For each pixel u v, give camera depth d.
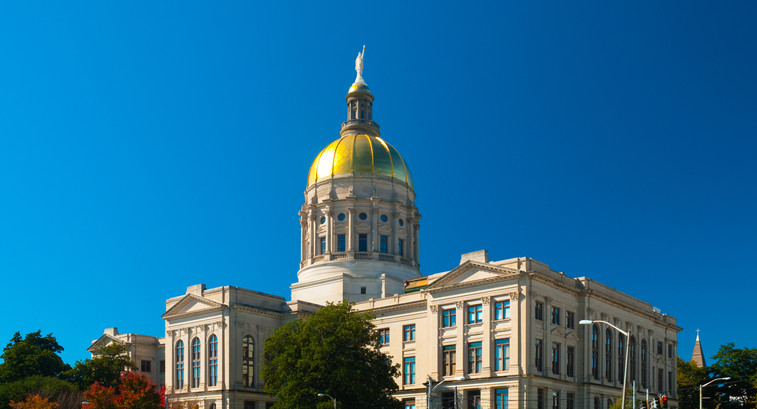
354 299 120.50
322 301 122.25
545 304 93.25
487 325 92.62
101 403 91.50
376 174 129.38
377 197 127.19
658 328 118.75
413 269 129.62
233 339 109.38
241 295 112.56
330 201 127.50
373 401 86.44
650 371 113.06
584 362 97.44
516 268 91.75
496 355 91.75
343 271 123.56
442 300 98.19
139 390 95.38
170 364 116.44
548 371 91.25
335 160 130.88
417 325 103.38
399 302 106.56
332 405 81.00
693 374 132.25
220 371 109.00
